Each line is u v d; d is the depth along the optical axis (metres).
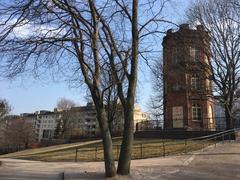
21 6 14.73
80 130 99.75
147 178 15.34
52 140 68.44
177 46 24.66
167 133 35.03
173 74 32.19
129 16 16.41
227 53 32.59
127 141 15.80
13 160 30.73
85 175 16.78
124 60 16.19
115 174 15.43
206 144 26.92
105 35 16.34
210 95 34.72
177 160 20.75
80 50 16.11
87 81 16.38
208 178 15.30
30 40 15.09
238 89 34.19
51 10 15.40
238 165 17.84
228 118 32.75
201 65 33.78
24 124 101.88
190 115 40.62
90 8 16.16
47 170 20.19
